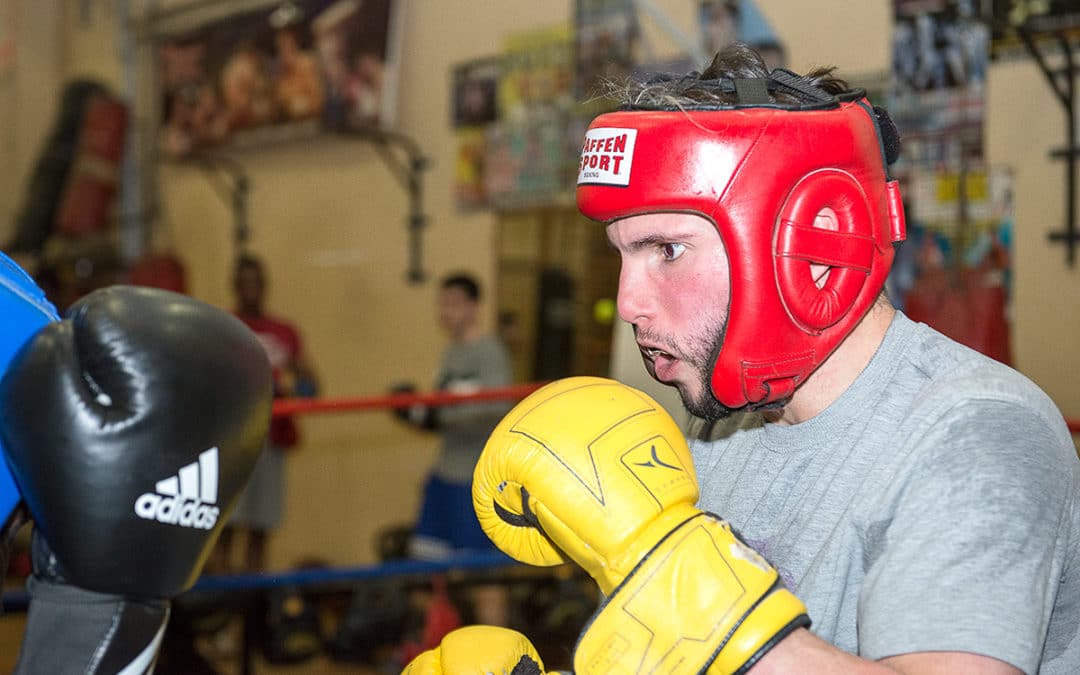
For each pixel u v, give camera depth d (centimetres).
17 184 641
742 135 81
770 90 89
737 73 90
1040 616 73
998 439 78
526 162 425
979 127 311
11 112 644
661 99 85
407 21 469
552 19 416
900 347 90
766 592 74
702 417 90
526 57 424
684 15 379
